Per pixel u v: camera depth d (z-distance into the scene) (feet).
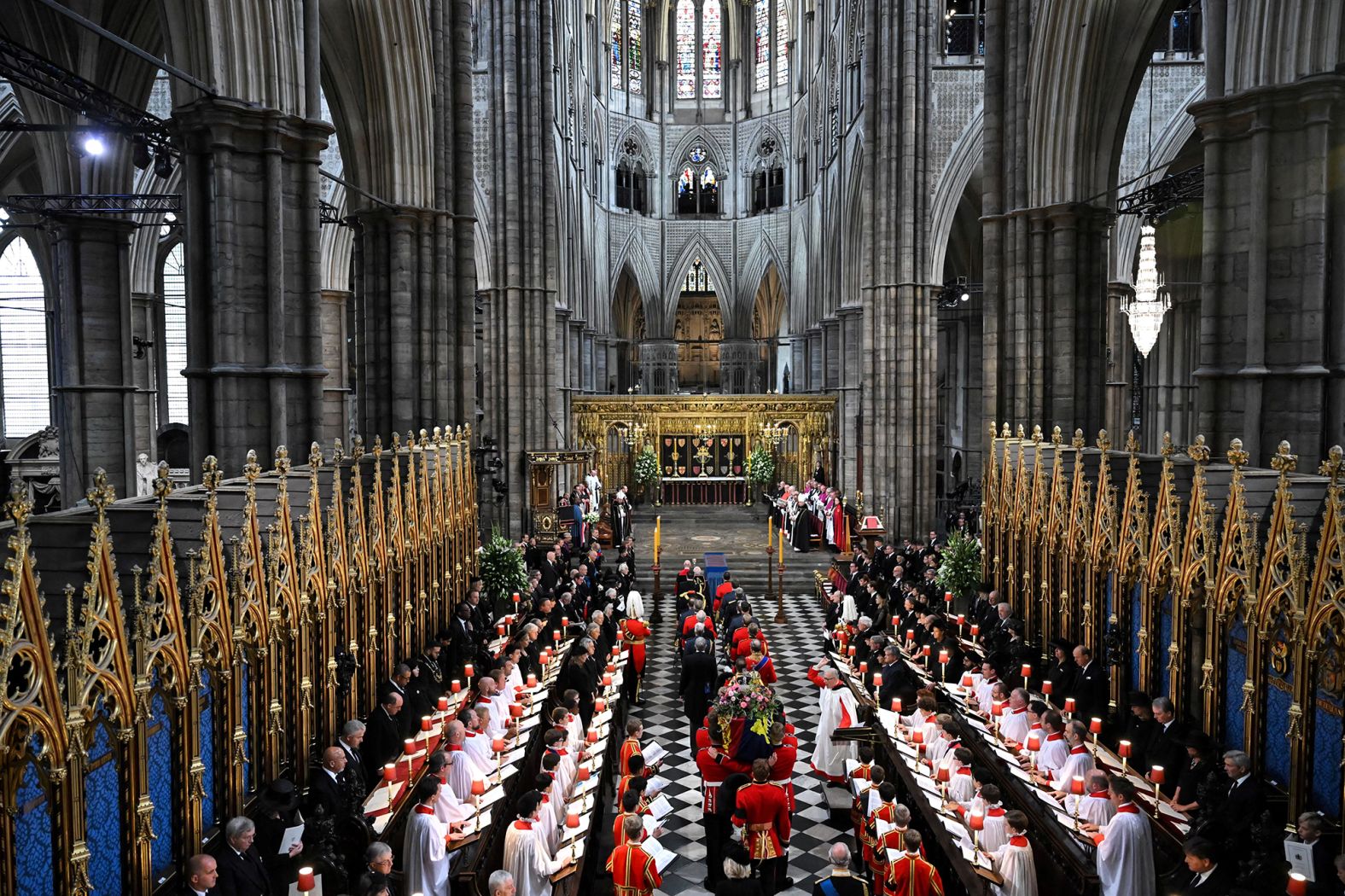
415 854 27.99
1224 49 44.04
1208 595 33.09
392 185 69.15
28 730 19.30
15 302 116.78
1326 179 41.32
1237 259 44.29
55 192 71.82
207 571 27.20
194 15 41.06
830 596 81.00
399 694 36.73
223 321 42.47
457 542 62.18
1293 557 28.19
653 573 100.07
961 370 144.56
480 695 39.70
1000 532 59.93
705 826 37.27
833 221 142.00
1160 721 33.50
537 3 108.37
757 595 93.56
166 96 96.58
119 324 71.77
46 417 118.52
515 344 107.76
